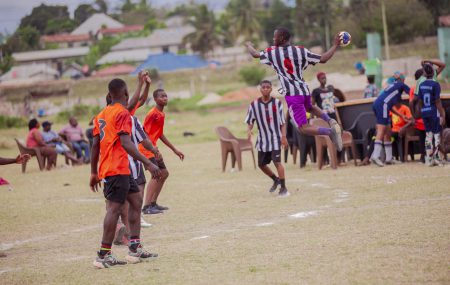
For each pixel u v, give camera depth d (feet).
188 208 45.83
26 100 230.68
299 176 58.80
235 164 74.49
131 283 25.96
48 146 86.07
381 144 59.36
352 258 26.89
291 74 38.17
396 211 36.70
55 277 28.14
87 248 34.91
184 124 143.84
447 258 25.81
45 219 45.73
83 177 73.61
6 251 35.45
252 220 38.96
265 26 483.51
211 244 32.45
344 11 353.31
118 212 29.17
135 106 34.37
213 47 418.51
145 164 28.43
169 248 32.48
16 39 518.37
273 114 47.37
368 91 73.20
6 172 87.15
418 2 301.84
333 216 37.35
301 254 28.43
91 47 509.35
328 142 61.57
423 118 55.67
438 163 55.93
